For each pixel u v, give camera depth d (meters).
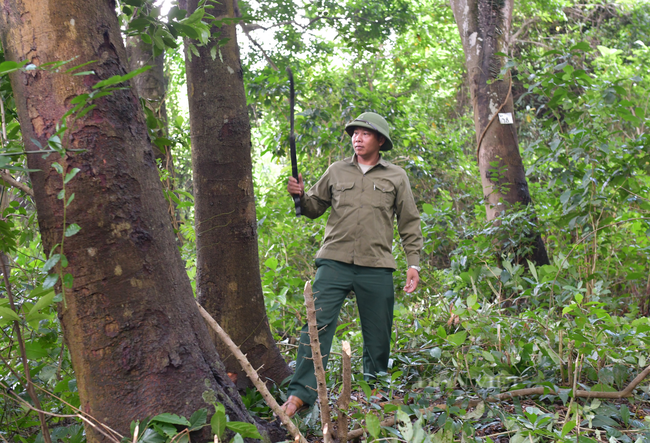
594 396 2.38
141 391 1.58
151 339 1.62
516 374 2.75
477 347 2.73
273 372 2.87
